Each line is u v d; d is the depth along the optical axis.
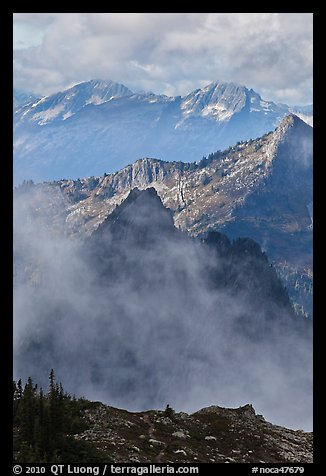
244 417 136.75
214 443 119.31
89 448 99.31
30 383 110.12
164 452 107.25
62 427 104.81
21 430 100.19
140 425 118.75
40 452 95.00
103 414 117.25
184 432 119.88
